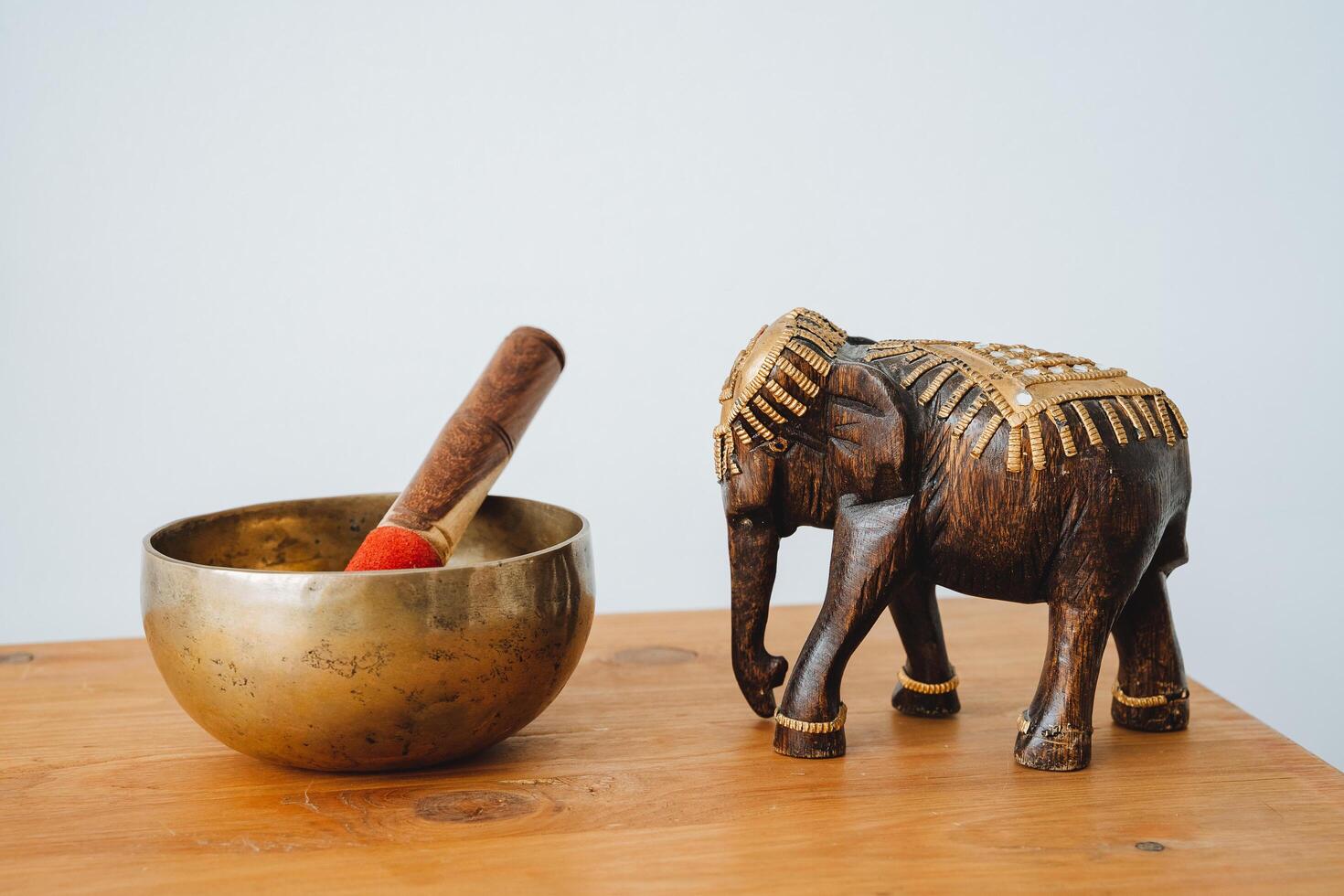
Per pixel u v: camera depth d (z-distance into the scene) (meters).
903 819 0.54
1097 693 0.66
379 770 0.58
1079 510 0.56
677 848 0.53
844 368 0.58
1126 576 0.57
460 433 0.59
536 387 0.60
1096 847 0.53
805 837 0.53
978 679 0.68
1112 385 0.58
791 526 0.61
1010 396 0.56
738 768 0.59
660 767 0.59
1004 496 0.56
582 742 0.61
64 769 0.59
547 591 0.56
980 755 0.60
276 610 0.54
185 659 0.55
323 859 0.52
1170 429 0.58
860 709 0.65
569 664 0.58
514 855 0.52
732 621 0.62
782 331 0.59
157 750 0.61
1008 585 0.58
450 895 0.50
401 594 0.54
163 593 0.56
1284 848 0.53
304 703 0.54
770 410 0.59
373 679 0.54
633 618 0.77
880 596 0.58
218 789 0.57
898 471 0.57
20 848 0.53
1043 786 0.57
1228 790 0.57
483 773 0.58
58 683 0.68
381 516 0.67
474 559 0.67
